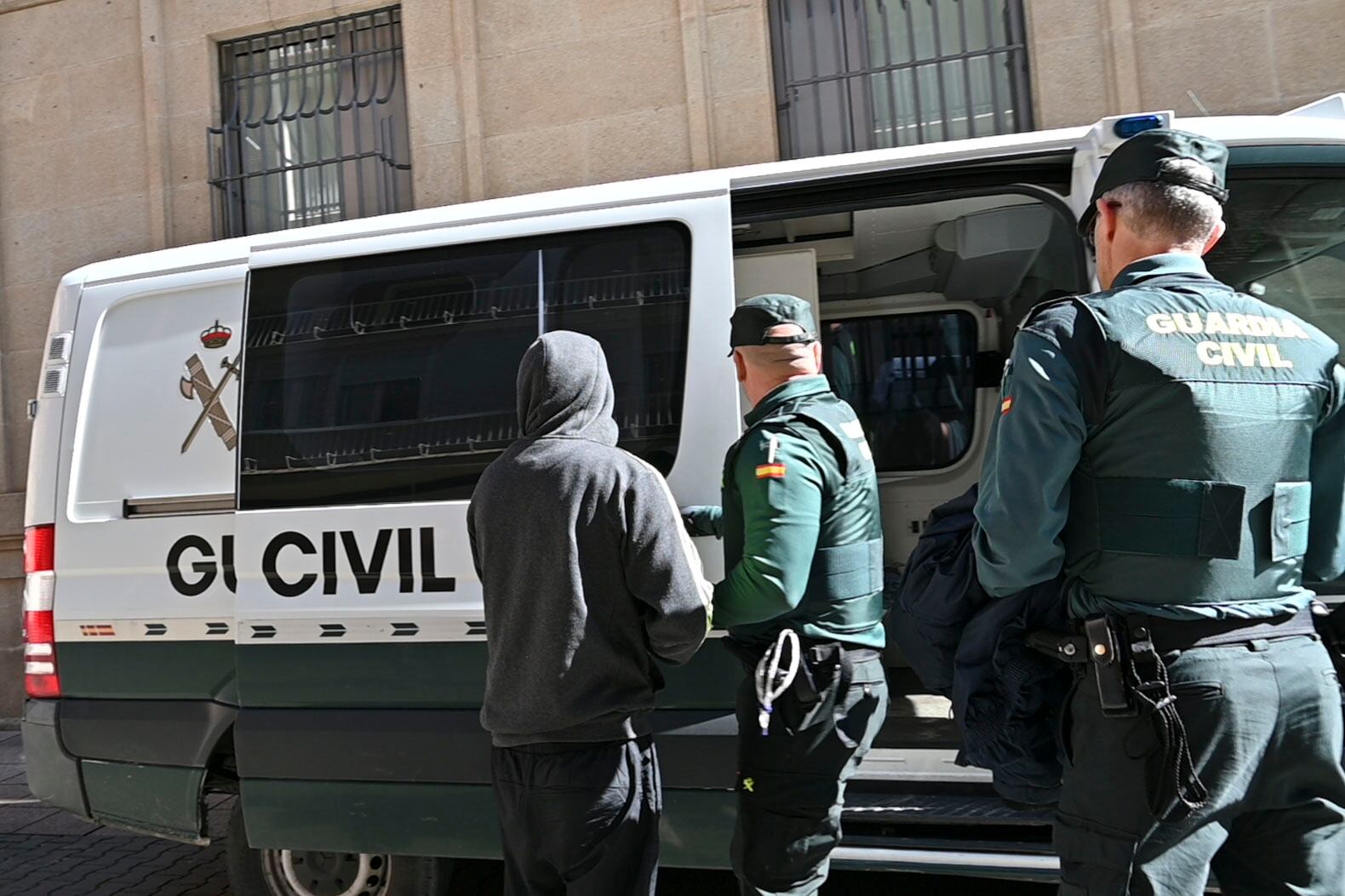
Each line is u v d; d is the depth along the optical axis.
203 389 3.15
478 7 6.50
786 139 6.19
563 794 1.98
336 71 6.89
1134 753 1.62
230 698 3.04
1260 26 5.40
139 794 3.11
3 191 7.23
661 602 1.99
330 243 3.12
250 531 3.02
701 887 3.59
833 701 2.12
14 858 4.29
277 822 2.96
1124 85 5.56
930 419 4.54
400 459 2.95
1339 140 2.67
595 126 6.32
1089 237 1.99
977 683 1.93
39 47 7.18
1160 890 1.59
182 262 3.26
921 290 4.47
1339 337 2.79
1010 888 3.43
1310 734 1.63
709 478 2.72
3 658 6.78
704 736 2.67
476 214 3.03
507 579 2.04
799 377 2.25
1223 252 2.79
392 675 2.88
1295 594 1.68
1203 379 1.62
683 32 6.14
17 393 7.10
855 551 2.17
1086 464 1.69
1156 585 1.62
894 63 6.07
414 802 2.84
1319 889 1.66
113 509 3.18
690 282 2.83
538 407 2.12
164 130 7.02
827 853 2.18
